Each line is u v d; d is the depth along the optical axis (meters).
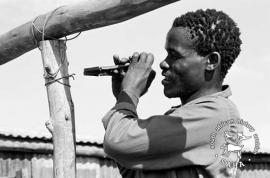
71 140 2.87
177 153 1.89
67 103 2.88
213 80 1.99
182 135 1.88
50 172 5.76
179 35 1.99
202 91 1.99
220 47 1.97
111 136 1.96
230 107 1.95
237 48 2.03
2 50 3.18
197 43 1.97
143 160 1.93
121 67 2.30
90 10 2.69
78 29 2.82
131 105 2.04
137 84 2.12
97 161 6.24
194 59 1.97
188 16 2.00
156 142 1.89
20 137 5.49
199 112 1.91
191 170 1.89
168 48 2.02
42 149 5.65
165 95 2.04
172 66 2.01
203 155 1.88
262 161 7.97
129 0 2.54
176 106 2.12
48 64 2.88
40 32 2.91
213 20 1.98
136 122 1.94
